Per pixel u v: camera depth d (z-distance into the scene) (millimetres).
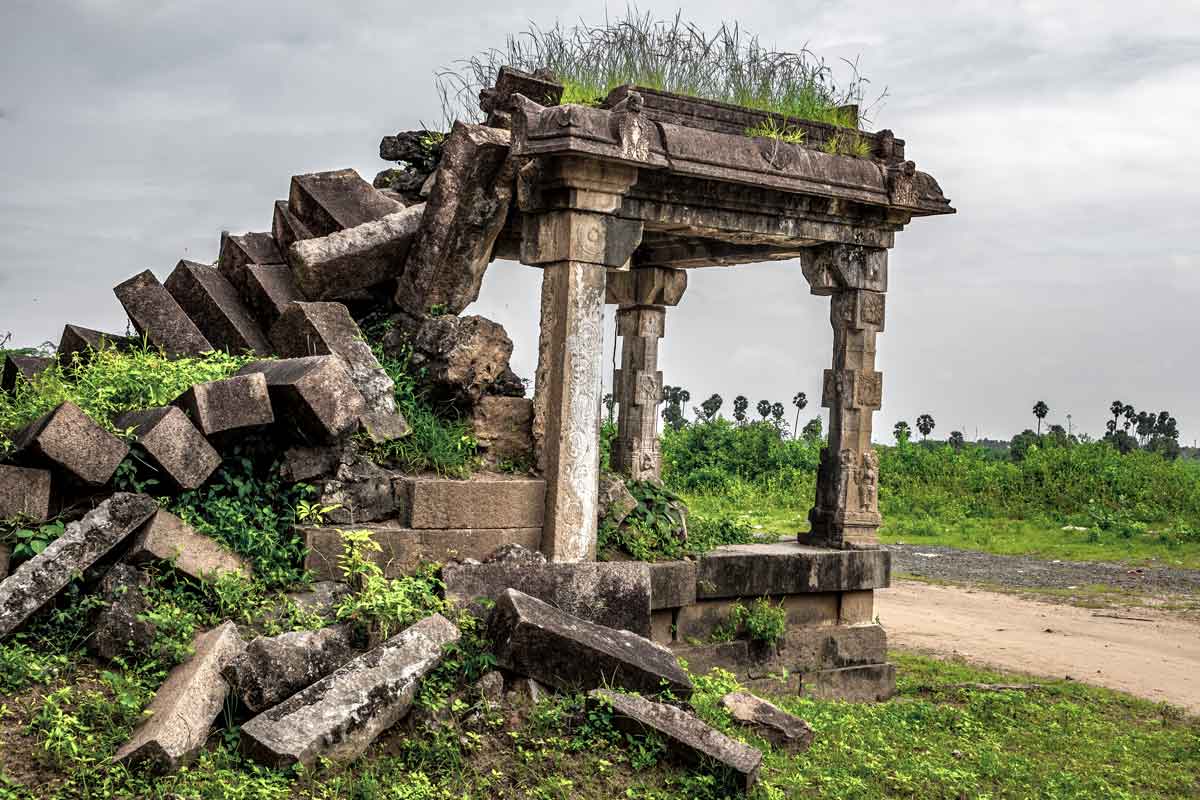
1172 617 14469
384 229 9680
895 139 10789
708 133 9414
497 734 6652
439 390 9062
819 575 10305
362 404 7887
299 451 7996
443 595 7539
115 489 7152
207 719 6031
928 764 7746
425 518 8172
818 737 8102
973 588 16359
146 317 9195
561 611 7609
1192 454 49938
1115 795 7543
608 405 15711
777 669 10047
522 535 8680
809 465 24906
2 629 6312
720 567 9742
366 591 7234
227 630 6605
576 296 8797
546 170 8797
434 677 6809
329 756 6102
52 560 6566
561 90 9914
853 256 10484
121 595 6621
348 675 6418
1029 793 7453
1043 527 21641
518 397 9281
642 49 10219
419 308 9414
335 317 8719
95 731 5934
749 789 6523
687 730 6812
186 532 7105
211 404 7473
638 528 9609
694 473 24609
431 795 6059
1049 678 11188
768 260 11453
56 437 6785
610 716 6777
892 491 24406
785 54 10867
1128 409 45031
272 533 7648
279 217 10273
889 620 13977
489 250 9477
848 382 10617
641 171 9023
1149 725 9602
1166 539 20109
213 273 9789
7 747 5668
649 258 12094
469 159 9141
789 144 9812
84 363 8852
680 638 9586
